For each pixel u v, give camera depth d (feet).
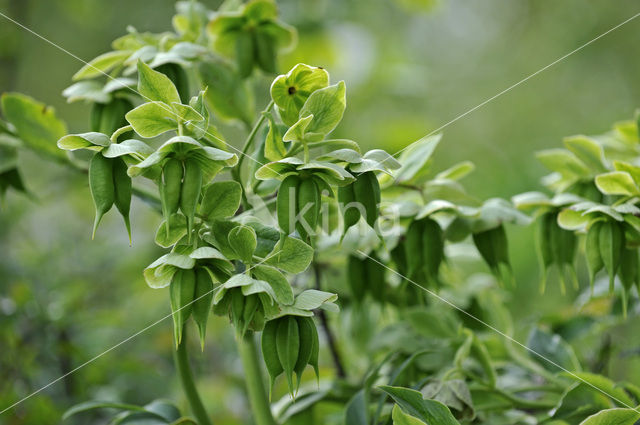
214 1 5.99
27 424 2.93
